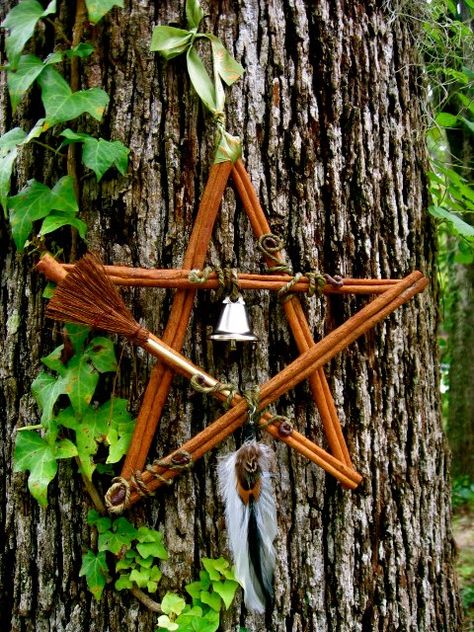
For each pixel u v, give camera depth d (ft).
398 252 2.60
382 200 2.58
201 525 2.41
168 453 2.40
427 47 2.84
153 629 2.39
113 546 2.35
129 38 2.40
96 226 2.41
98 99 2.31
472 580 4.98
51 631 2.42
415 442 2.61
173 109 2.41
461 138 3.68
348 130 2.53
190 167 2.41
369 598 2.51
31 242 2.37
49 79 2.31
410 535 2.58
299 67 2.47
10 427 2.47
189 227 2.41
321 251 2.49
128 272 2.30
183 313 2.34
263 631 2.44
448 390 7.84
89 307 2.28
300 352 2.41
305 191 2.47
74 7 2.41
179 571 2.40
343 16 2.52
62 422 2.35
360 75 2.55
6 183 2.32
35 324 2.45
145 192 2.41
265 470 2.34
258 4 2.45
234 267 2.42
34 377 2.45
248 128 2.44
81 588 2.42
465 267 7.25
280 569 2.45
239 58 2.43
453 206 3.02
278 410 2.45
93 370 2.34
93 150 2.30
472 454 7.35
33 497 2.44
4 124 2.49
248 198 2.39
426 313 2.69
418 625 2.58
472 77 2.97
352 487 2.43
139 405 2.39
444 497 2.71
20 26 2.31
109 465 2.39
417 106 2.72
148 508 2.40
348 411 2.52
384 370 2.57
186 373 2.31
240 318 2.31
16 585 2.44
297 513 2.47
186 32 2.38
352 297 2.51
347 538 2.49
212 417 2.41
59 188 2.36
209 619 2.36
